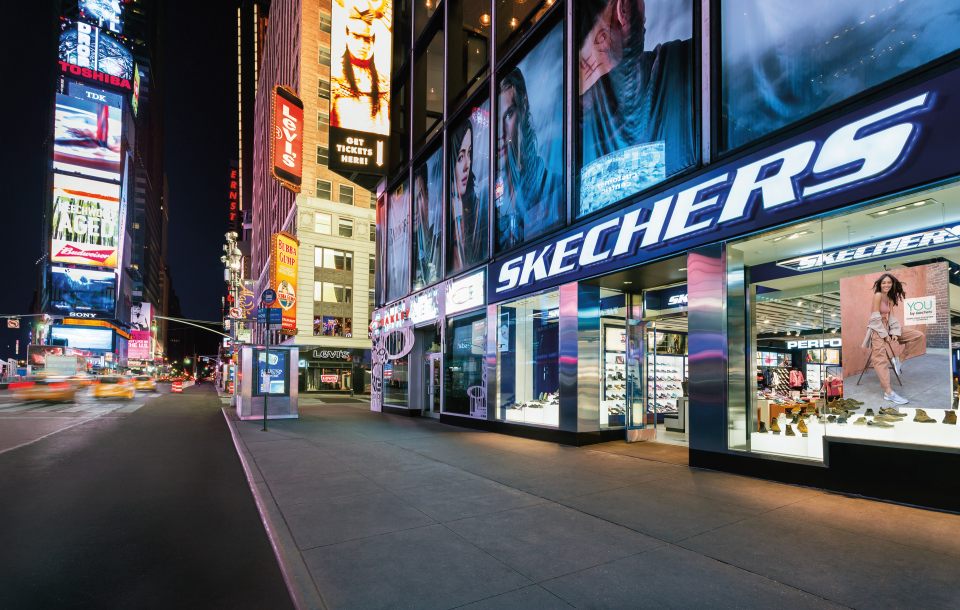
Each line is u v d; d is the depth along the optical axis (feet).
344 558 14.65
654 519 18.02
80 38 385.50
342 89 67.31
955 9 18.22
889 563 13.79
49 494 23.29
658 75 30.48
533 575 13.38
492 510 19.44
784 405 32.09
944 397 19.89
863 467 20.61
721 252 25.91
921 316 20.92
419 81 64.34
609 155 33.96
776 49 24.31
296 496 21.83
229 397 122.01
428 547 15.52
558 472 26.40
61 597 12.72
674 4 29.55
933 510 18.52
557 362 38.63
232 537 17.47
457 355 51.88
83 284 347.56
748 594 12.10
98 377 128.16
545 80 40.42
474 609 11.56
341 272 141.08
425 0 64.59
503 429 43.42
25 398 107.24
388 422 55.11
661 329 45.27
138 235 499.10
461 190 52.39
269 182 200.54
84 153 354.95
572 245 36.27
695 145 27.81
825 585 12.51
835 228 23.02
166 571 14.48
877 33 20.53
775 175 23.48
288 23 161.38
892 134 19.40
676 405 45.19
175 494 23.47
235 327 131.44
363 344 141.69
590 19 36.27
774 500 20.30
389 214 72.38
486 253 47.42
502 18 46.98
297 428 48.91
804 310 30.66
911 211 20.75
